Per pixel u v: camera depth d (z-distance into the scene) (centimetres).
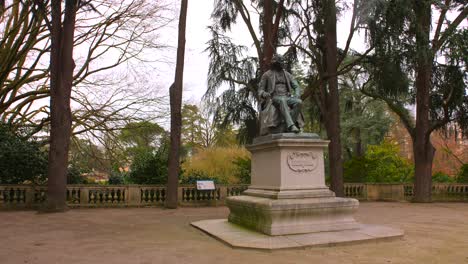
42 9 1467
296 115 935
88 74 2138
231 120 1912
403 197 2152
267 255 659
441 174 2919
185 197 1736
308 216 822
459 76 1919
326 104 1864
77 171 1947
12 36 1991
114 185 1638
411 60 1595
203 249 712
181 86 1697
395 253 677
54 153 1394
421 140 2041
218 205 1767
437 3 1565
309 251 689
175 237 848
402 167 2792
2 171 1542
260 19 1964
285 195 832
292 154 870
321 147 895
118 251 696
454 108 1994
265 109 973
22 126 1950
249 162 2419
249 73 1894
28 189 1500
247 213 903
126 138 2316
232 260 623
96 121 2138
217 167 2748
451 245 755
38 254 670
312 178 879
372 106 3253
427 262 616
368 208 1639
